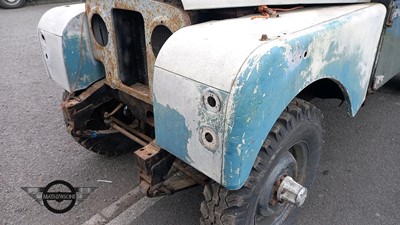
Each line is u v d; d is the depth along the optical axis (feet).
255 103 4.35
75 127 7.79
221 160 4.55
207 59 4.50
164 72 4.89
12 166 9.53
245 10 6.26
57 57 7.44
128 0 5.95
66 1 36.29
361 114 12.12
